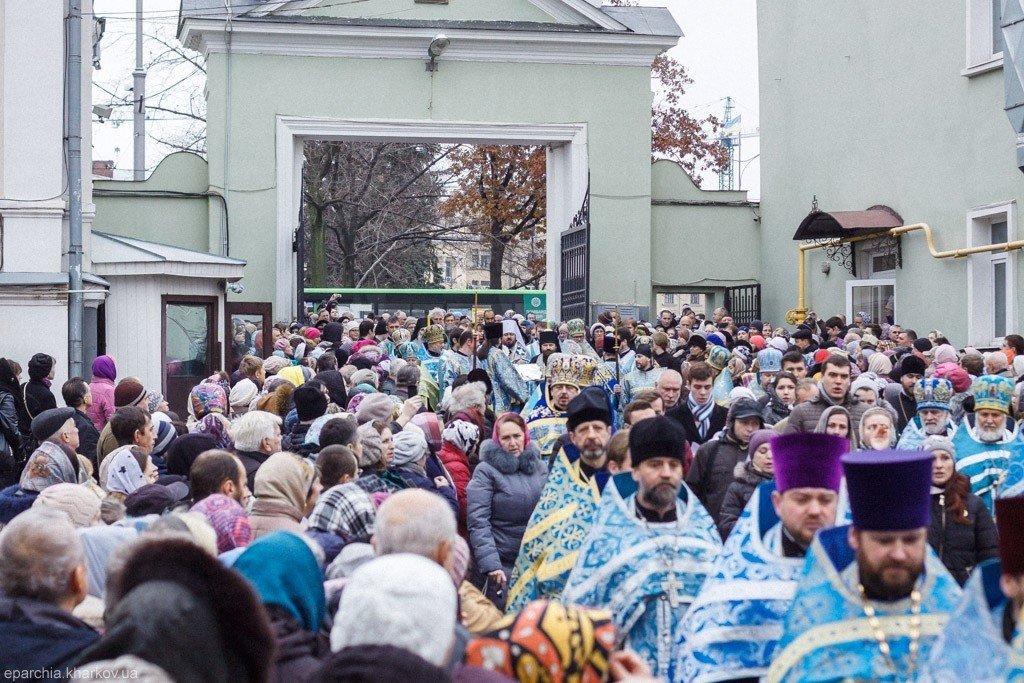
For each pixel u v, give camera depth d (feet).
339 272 161.38
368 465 24.61
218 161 88.94
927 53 74.90
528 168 134.62
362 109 90.33
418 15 90.48
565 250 92.63
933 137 74.49
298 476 19.20
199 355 59.36
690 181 97.14
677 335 67.36
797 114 91.09
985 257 70.23
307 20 88.58
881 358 43.19
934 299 74.28
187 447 24.85
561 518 21.52
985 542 21.49
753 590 14.83
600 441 22.88
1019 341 48.70
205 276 58.65
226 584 9.50
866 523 12.76
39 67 50.26
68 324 49.65
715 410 34.19
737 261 97.35
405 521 13.00
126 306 57.52
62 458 24.99
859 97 82.64
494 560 25.35
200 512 18.29
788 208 92.53
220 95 88.94
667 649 17.49
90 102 55.83
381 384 48.16
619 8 93.20
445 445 30.63
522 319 78.43
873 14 80.69
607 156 93.30
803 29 89.81
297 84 89.61
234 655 9.31
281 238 89.35
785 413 34.12
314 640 13.29
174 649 9.00
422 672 9.20
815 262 88.28
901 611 12.94
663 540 17.93
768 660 14.60
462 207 137.08
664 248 96.48
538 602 12.26
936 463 21.48
